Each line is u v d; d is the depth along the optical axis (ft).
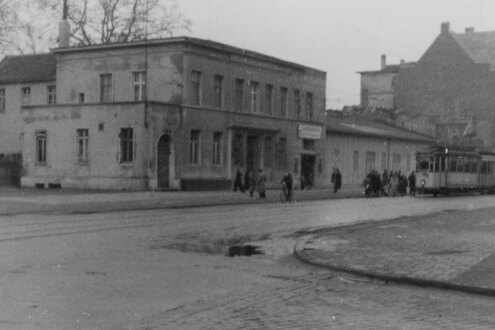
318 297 34.50
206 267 44.65
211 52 158.71
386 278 40.50
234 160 166.71
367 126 248.32
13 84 186.70
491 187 199.11
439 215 91.81
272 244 58.90
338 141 213.05
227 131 164.35
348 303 33.01
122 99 157.89
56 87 169.27
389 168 242.58
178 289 35.86
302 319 28.86
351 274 42.70
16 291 33.96
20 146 185.37
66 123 154.40
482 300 34.68
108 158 148.15
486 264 44.78
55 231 65.00
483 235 63.82
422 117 279.90
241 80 170.40
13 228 67.56
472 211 101.50
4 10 189.26
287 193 130.11
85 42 209.77
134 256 48.83
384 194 172.45
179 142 149.79
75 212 90.94
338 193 166.20
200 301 32.60
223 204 116.06
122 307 30.76
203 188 156.15
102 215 87.45
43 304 30.96
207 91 157.89
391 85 314.14
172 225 74.23
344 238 61.21
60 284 36.24
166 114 146.41
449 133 272.72
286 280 40.11
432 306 32.73
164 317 28.78
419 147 262.06
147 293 34.40
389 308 31.94
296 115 192.24
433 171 171.42
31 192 135.85
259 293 35.27
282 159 184.85
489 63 273.75
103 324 27.32
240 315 29.48
